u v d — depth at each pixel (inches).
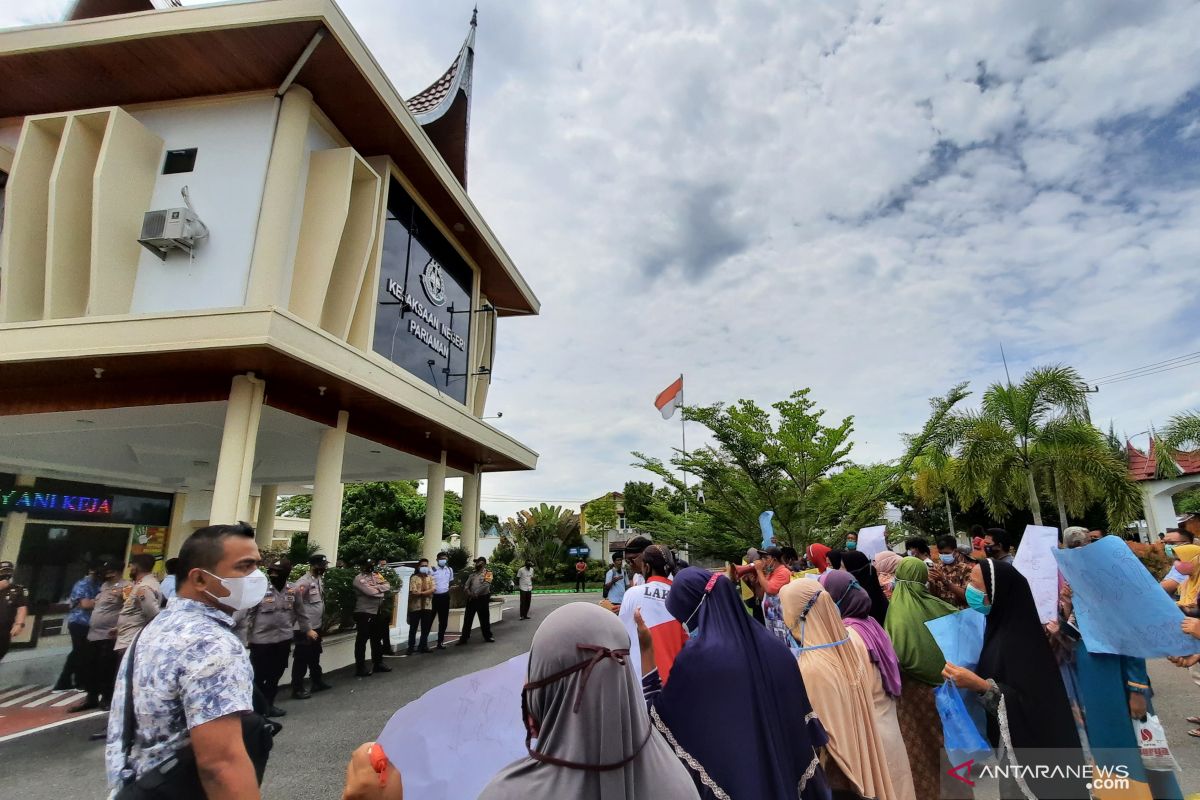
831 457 772.0
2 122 428.1
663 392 1063.6
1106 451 568.7
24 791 183.5
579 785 56.6
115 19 360.5
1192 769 171.9
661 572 169.3
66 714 269.7
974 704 128.9
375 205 434.9
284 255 375.9
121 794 72.6
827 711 107.1
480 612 489.4
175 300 368.5
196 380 357.7
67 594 534.9
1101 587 122.7
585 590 1168.8
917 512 1157.1
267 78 390.3
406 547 924.0
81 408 366.6
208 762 72.0
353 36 373.4
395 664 386.6
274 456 570.9
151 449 499.8
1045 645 116.4
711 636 95.3
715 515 801.6
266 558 331.0
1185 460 898.7
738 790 81.3
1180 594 230.8
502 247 658.2
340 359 359.9
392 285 484.1
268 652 268.7
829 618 115.8
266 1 348.5
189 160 394.9
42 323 323.3
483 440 575.2
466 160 708.0
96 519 570.3
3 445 468.8
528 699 65.4
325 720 255.4
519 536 1346.0
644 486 1606.8
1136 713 128.3
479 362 655.1
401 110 435.2
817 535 768.3
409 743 86.4
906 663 124.9
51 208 362.0
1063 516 577.3
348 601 364.2
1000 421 606.2
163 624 80.4
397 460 582.9
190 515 660.1
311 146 416.8
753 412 780.0
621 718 60.0
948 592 228.8
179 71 384.2
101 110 375.2
